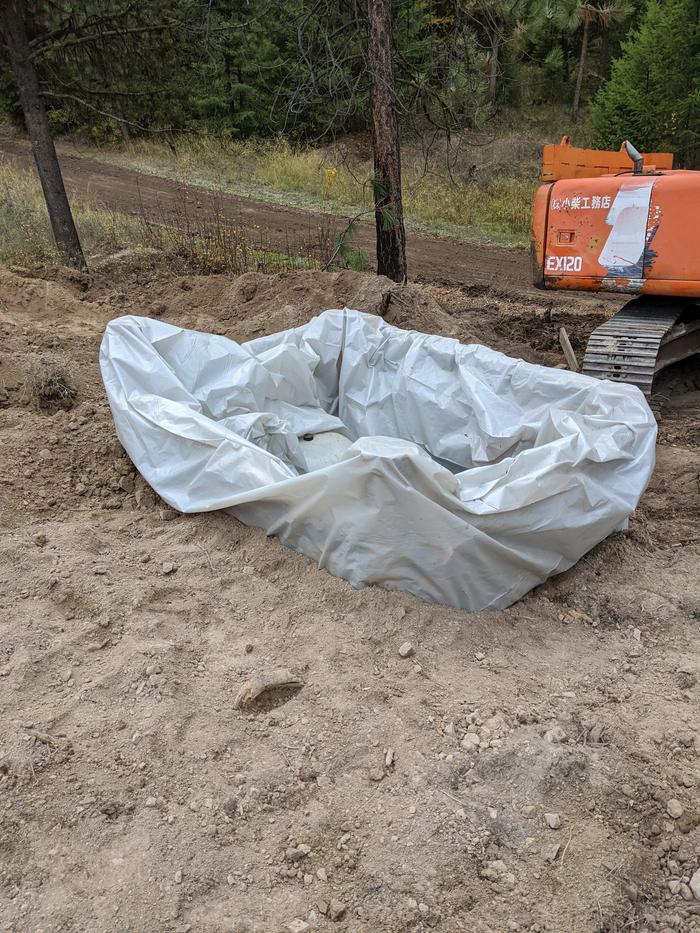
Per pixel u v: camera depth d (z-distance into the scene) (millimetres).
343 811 2592
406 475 3299
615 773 2779
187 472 4148
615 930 2293
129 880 2334
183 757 2750
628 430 3910
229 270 10219
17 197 12164
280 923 2242
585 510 3662
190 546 3959
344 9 9500
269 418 4680
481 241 14898
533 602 3748
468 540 3395
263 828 2535
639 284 6355
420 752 2805
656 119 18062
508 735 2883
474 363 5070
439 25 10438
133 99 10867
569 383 4645
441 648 3340
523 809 2619
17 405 5559
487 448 4766
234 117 19547
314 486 3518
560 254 6598
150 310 8445
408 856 2434
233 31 10617
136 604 3455
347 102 9570
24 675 3023
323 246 11477
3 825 2459
